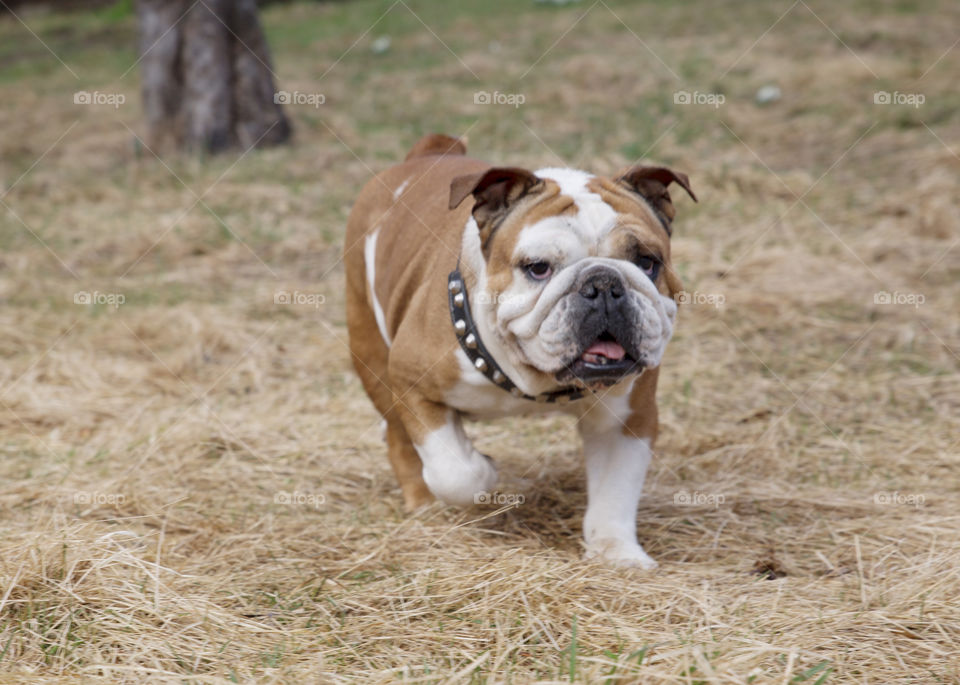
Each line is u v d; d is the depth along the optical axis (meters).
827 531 5.95
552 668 4.13
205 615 4.61
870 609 4.79
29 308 10.19
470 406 5.60
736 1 25.52
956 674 4.16
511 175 5.09
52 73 24.41
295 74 21.41
